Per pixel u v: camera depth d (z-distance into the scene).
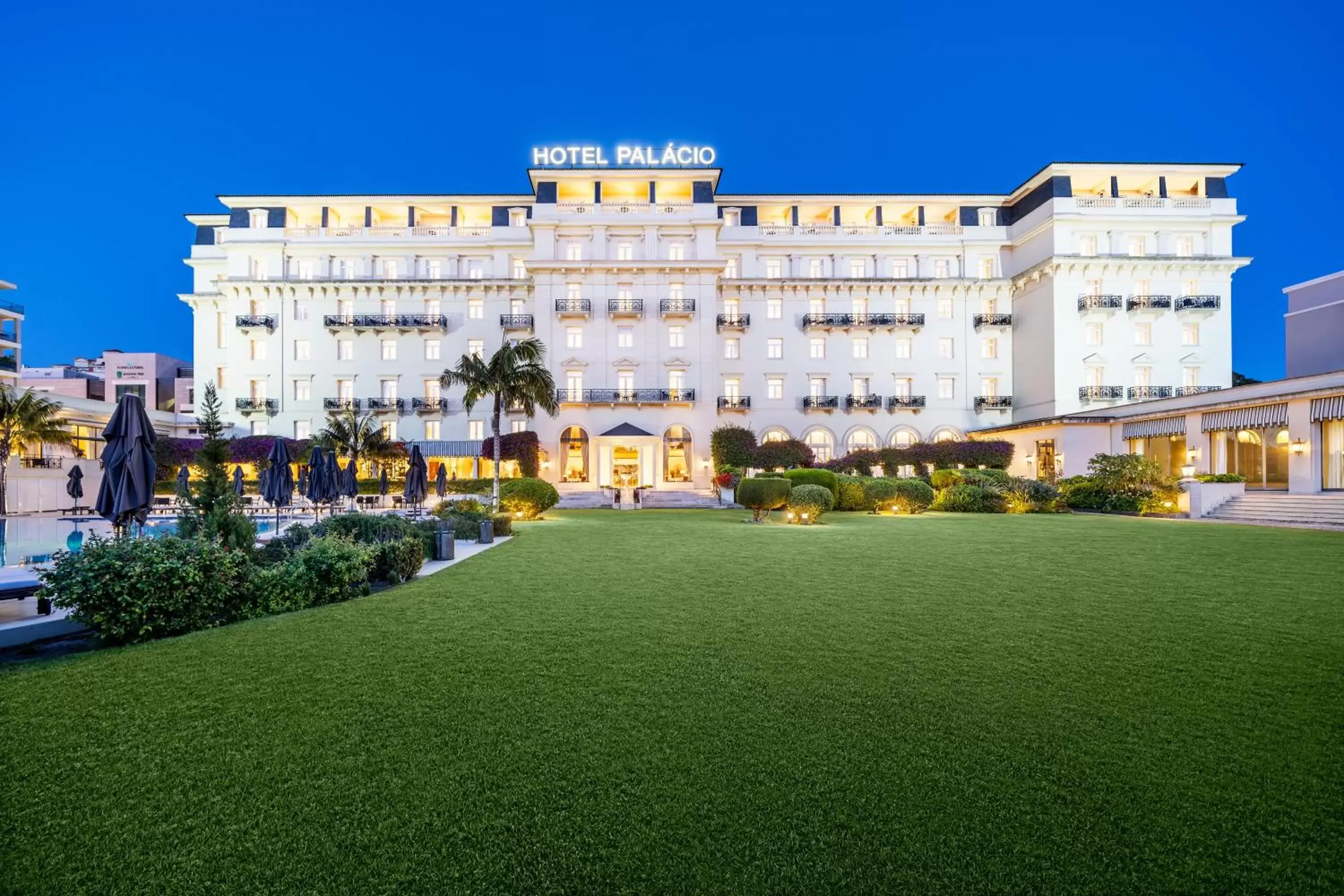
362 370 43.09
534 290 43.03
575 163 43.41
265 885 2.98
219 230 44.50
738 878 3.00
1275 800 3.65
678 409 42.12
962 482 31.75
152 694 5.26
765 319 44.56
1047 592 9.37
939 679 5.59
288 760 4.12
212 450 10.80
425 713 4.86
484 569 11.69
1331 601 8.77
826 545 15.16
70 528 22.14
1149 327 40.91
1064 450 35.28
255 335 42.94
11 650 6.59
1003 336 44.75
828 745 4.30
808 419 44.38
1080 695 5.21
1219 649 6.51
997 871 3.05
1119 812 3.52
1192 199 40.75
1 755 4.18
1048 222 40.81
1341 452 23.95
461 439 42.66
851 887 2.94
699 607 8.42
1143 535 17.23
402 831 3.37
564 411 41.84
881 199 44.72
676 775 3.90
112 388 51.06
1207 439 29.41
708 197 42.66
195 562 7.48
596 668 5.89
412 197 43.38
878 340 44.69
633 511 30.14
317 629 7.30
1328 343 38.00
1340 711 4.90
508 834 3.34
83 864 3.12
